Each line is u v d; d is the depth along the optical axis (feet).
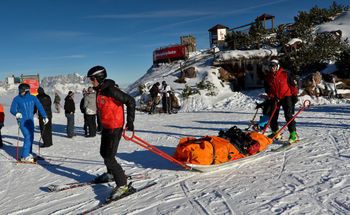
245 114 50.01
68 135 38.37
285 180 16.44
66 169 23.40
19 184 20.70
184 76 82.17
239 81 79.20
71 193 17.67
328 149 21.90
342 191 14.29
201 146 18.44
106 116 15.56
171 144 29.63
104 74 15.47
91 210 14.84
